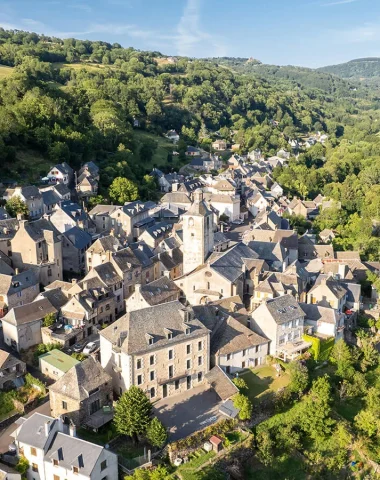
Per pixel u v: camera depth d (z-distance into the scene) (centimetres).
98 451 6756
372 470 8325
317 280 12069
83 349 9800
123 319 8725
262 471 7875
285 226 17325
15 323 9781
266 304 9969
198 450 7612
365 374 10262
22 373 9162
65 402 7950
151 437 7256
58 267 13100
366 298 12938
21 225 12625
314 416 8594
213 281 11094
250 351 9594
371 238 16425
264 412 8631
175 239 14538
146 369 8381
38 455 7000
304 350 10000
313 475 8106
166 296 10931
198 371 9038
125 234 16712
